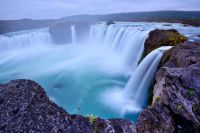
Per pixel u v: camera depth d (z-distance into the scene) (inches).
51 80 721.6
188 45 388.2
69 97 559.2
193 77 211.3
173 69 234.1
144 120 180.4
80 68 834.2
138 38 735.1
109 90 585.9
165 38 563.8
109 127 143.0
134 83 533.6
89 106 497.7
